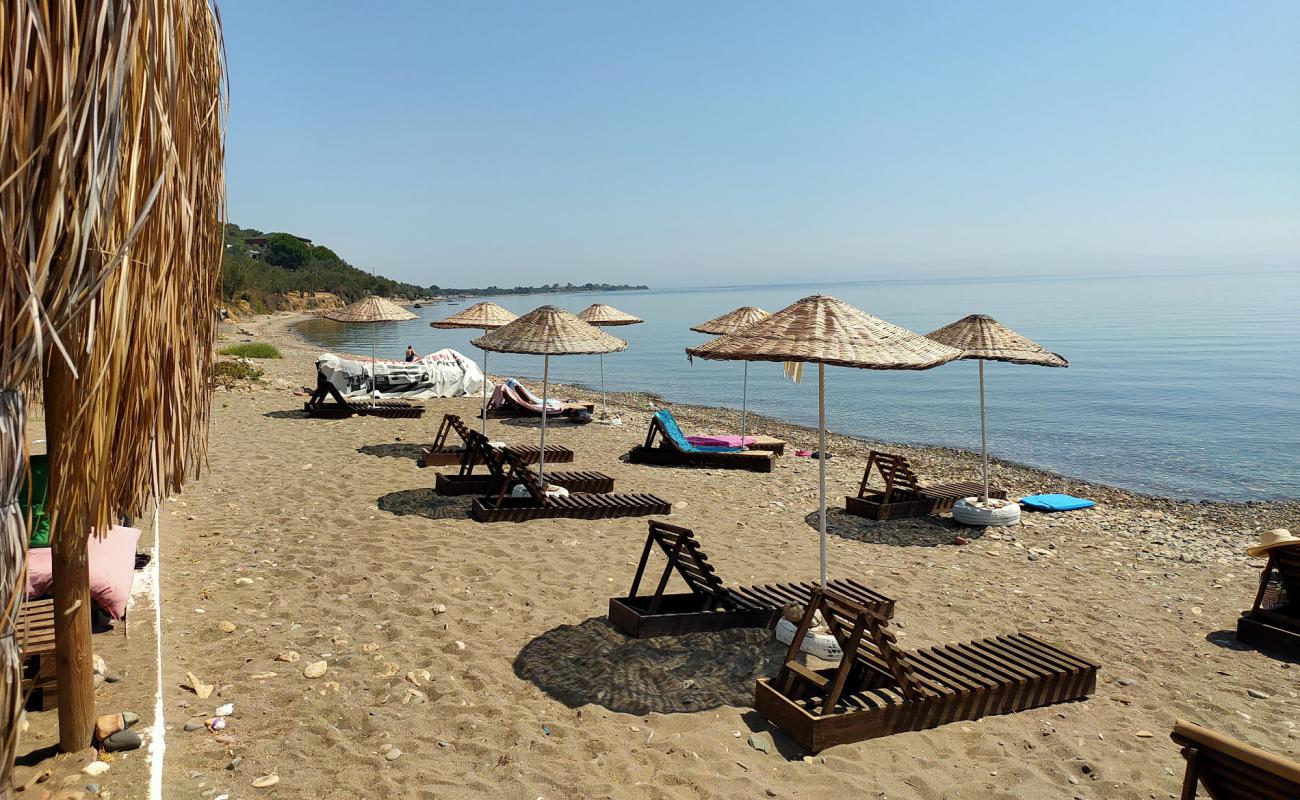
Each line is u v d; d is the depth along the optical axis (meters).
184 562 7.42
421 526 8.90
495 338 10.38
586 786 4.25
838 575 8.17
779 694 5.03
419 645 5.89
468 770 4.36
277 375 24.94
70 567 3.59
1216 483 15.92
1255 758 3.31
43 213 2.26
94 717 3.82
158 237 2.86
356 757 4.41
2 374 2.24
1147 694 5.81
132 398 2.94
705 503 11.09
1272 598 7.05
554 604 6.81
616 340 10.68
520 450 13.49
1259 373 34.31
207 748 4.39
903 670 4.98
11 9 2.08
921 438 21.11
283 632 6.01
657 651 5.96
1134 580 8.62
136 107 2.64
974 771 4.62
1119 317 78.50
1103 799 4.41
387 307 18.09
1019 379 35.16
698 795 4.26
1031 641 6.09
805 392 32.25
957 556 9.19
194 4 3.22
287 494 10.09
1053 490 14.67
